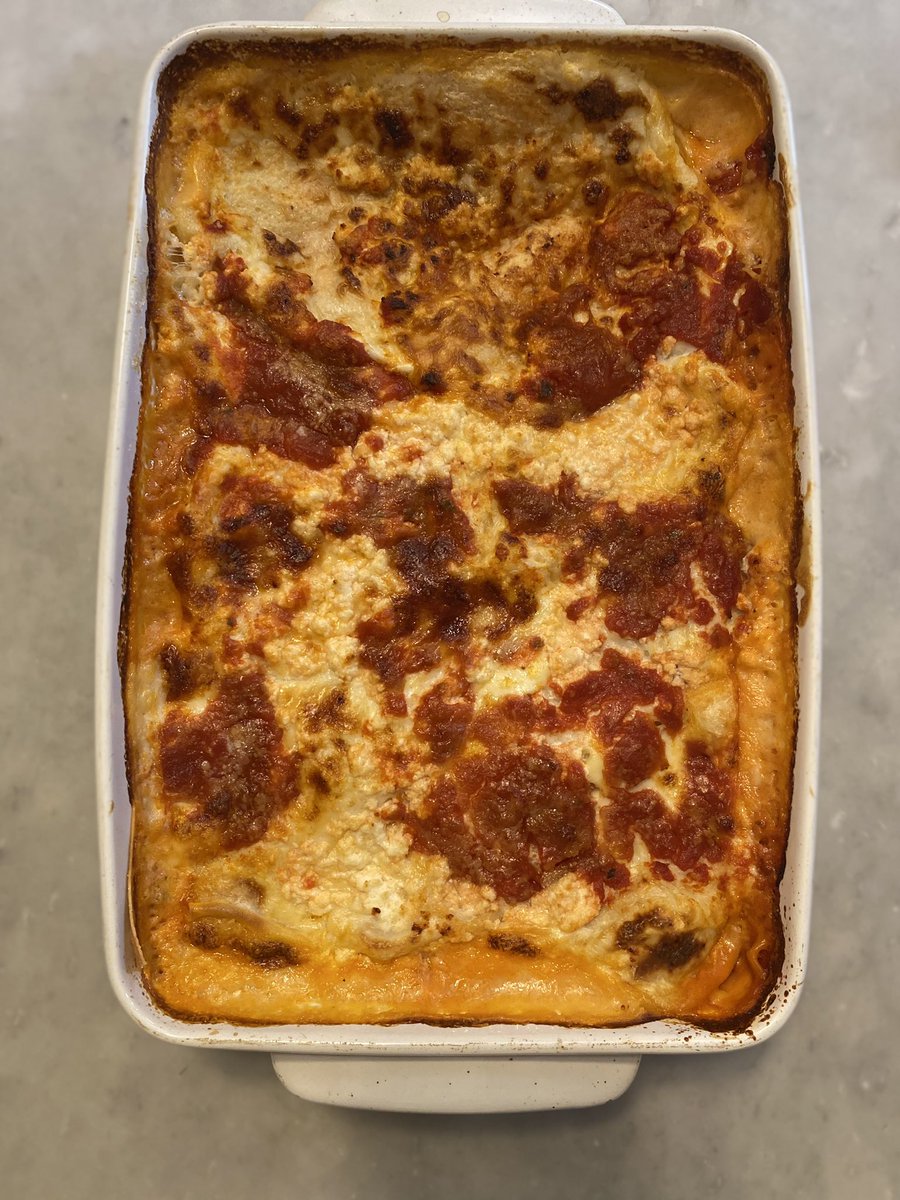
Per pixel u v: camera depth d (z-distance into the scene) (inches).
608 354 12.8
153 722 12.0
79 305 15.0
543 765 12.0
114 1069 14.3
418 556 12.2
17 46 15.2
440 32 12.0
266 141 12.8
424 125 12.8
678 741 12.2
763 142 12.5
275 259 12.7
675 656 12.2
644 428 12.6
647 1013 11.8
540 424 12.5
